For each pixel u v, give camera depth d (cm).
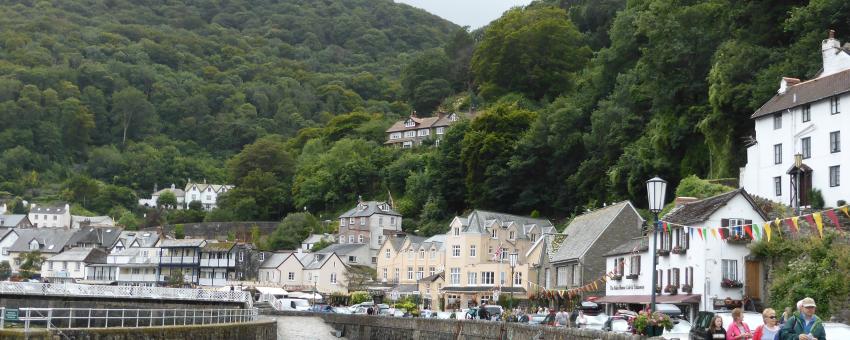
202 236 17325
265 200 18612
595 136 11244
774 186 7194
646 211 9150
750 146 7588
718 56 8594
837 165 6538
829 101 6669
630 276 6956
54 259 16000
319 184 17725
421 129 19412
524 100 16062
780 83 7556
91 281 15288
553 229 10956
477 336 5950
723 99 8162
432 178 14712
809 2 8319
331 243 14662
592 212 9125
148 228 19612
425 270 11825
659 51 9362
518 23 17812
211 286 13950
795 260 5400
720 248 5750
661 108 9581
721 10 9394
